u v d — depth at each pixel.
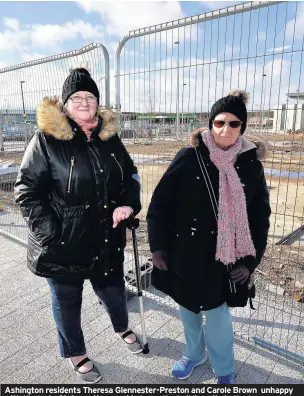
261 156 1.93
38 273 2.04
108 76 3.28
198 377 2.31
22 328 2.84
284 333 2.74
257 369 2.37
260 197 1.99
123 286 2.43
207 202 1.87
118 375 2.33
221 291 1.97
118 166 2.08
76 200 1.94
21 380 2.28
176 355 2.52
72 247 1.97
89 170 1.94
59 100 1.97
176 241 1.98
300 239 5.39
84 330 2.80
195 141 1.88
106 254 2.11
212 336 2.10
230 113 1.73
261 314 3.00
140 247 4.64
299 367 2.39
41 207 1.88
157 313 3.03
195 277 1.94
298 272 3.95
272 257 4.47
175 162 1.95
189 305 1.99
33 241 2.02
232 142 1.82
